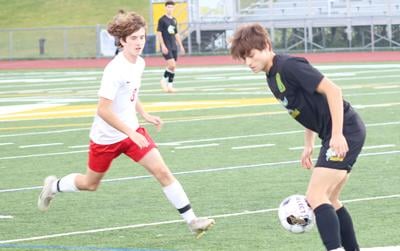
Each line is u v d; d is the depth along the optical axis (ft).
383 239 47.39
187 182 67.15
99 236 50.26
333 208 39.19
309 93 39.37
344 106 40.24
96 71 225.56
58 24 334.85
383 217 53.01
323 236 38.81
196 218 47.73
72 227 53.01
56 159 81.41
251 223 52.70
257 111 115.55
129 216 55.77
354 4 261.03
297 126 99.25
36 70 239.71
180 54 260.62
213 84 164.55
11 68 251.80
